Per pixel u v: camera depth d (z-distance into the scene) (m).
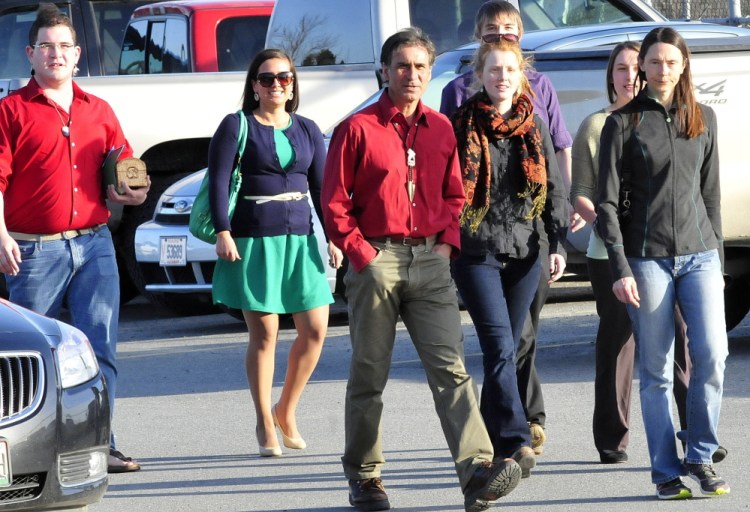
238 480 17.44
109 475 17.91
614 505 15.54
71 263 17.94
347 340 28.31
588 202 17.47
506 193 16.28
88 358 14.73
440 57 27.55
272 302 18.45
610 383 17.38
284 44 34.94
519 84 16.47
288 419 19.08
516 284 16.67
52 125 17.62
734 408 20.50
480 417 14.97
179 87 32.94
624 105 16.19
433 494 16.36
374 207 15.10
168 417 21.64
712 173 15.76
